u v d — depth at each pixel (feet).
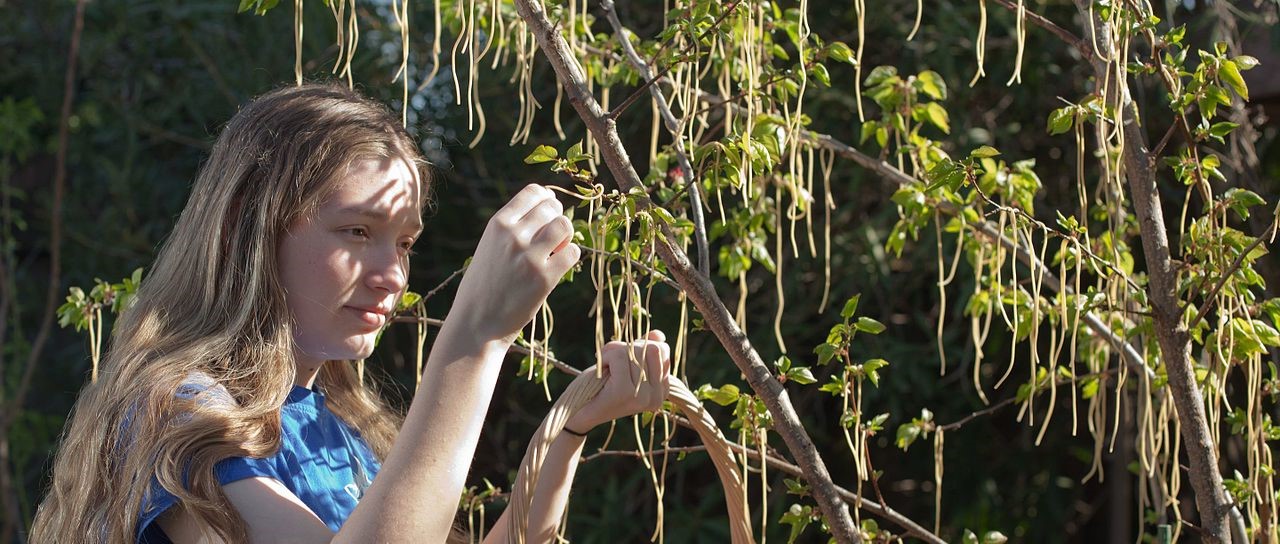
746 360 4.13
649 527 11.61
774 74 4.45
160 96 14.34
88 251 14.03
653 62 4.52
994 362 11.28
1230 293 4.14
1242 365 4.58
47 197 14.24
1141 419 4.62
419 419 3.00
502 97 11.88
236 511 3.17
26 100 13.97
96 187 14.55
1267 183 9.37
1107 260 4.69
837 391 4.45
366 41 12.17
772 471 10.89
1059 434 11.25
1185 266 4.23
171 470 3.14
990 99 10.92
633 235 5.11
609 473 11.62
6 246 13.74
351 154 3.55
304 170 3.52
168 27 13.83
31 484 14.10
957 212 4.96
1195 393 4.22
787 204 10.17
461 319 3.08
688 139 5.11
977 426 11.27
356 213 3.54
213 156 3.79
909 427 4.96
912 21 10.57
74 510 3.41
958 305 9.72
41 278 15.23
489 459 12.72
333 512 3.71
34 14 14.57
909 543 11.53
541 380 4.69
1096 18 4.08
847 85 10.51
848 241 10.57
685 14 4.26
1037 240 8.06
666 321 10.85
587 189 3.76
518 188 12.23
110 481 3.31
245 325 3.50
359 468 4.11
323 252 3.52
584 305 11.60
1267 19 6.51
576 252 3.18
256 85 12.85
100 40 13.80
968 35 10.10
